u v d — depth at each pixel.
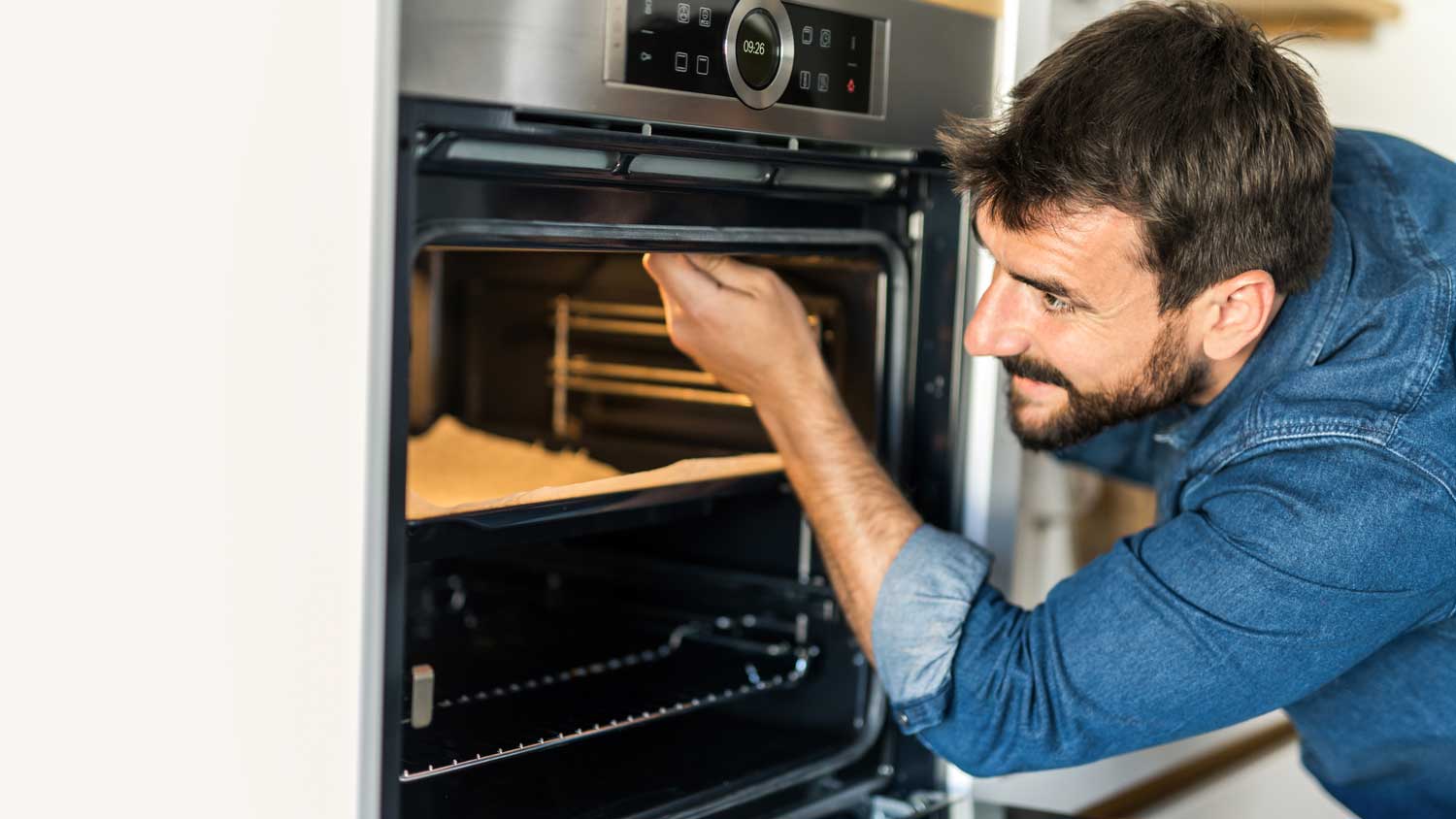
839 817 1.13
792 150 0.95
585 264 1.45
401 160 0.72
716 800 1.03
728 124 0.89
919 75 1.03
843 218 1.07
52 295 0.80
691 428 1.35
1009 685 0.96
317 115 0.70
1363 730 1.19
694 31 0.85
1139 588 0.94
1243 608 0.90
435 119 0.74
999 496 1.19
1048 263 0.91
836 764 1.13
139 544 0.78
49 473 0.81
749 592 1.27
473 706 1.09
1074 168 0.88
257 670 0.75
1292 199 0.92
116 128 0.76
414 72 0.72
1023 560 1.28
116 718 0.80
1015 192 0.90
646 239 0.90
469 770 1.07
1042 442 1.04
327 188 0.70
